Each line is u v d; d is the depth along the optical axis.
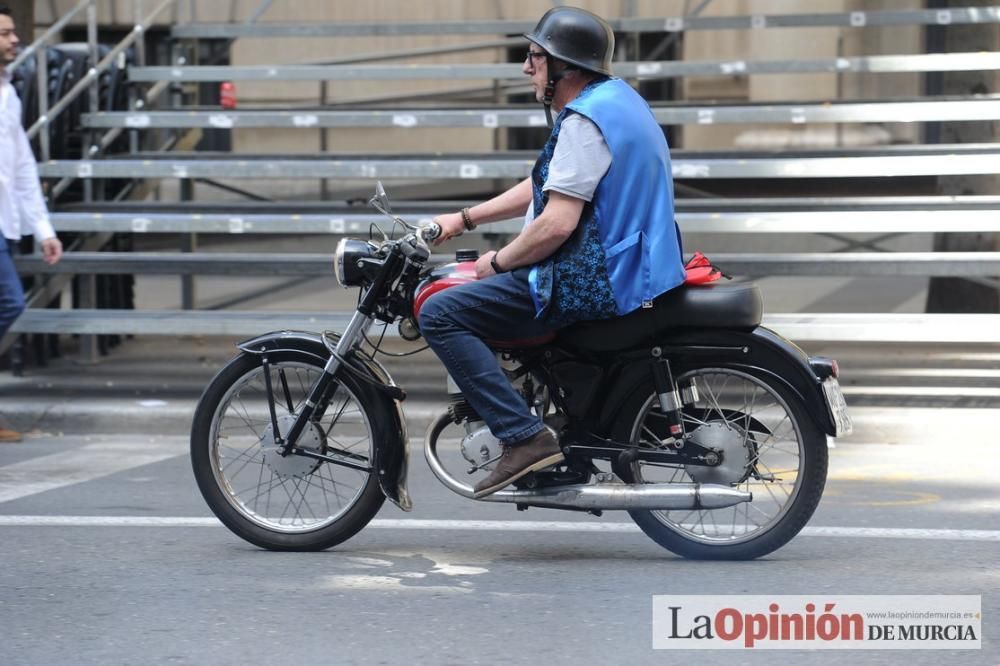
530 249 15.67
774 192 43.31
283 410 17.31
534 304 15.84
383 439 16.75
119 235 34.56
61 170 30.77
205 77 34.91
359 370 16.69
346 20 41.56
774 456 20.75
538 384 16.45
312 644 13.65
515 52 42.19
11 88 24.08
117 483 21.81
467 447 16.28
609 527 18.56
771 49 39.38
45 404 26.95
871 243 36.44
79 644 13.66
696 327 16.12
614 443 16.38
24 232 24.33
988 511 19.61
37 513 19.53
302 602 15.02
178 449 25.09
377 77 34.56
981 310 35.31
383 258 16.61
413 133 43.34
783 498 19.36
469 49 41.38
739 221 27.73
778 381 16.17
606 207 15.70
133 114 32.69
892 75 39.16
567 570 16.31
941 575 16.06
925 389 27.58
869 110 31.34
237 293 42.38
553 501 16.22
